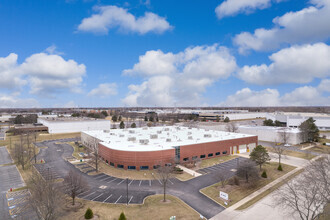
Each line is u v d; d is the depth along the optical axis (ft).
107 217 119.24
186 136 296.71
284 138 335.26
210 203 137.69
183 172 200.95
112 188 162.09
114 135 307.17
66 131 472.03
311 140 372.79
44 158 258.16
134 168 206.18
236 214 123.85
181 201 139.95
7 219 118.83
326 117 509.35
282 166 223.30
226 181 177.99
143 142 243.60
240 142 287.48
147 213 123.54
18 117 593.83
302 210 128.06
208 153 253.44
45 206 110.42
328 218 117.19
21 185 169.68
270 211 127.54
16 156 230.89
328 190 106.83
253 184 171.32
